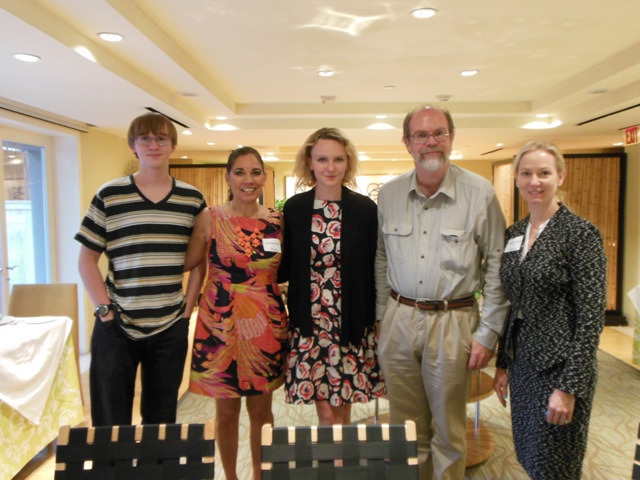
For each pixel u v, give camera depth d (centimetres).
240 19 277
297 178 210
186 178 776
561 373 165
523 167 177
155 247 181
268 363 199
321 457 109
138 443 112
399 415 202
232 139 653
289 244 206
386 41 313
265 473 107
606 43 320
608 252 681
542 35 303
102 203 179
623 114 459
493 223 188
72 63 280
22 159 461
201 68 378
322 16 272
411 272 190
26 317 308
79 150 507
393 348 197
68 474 110
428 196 193
